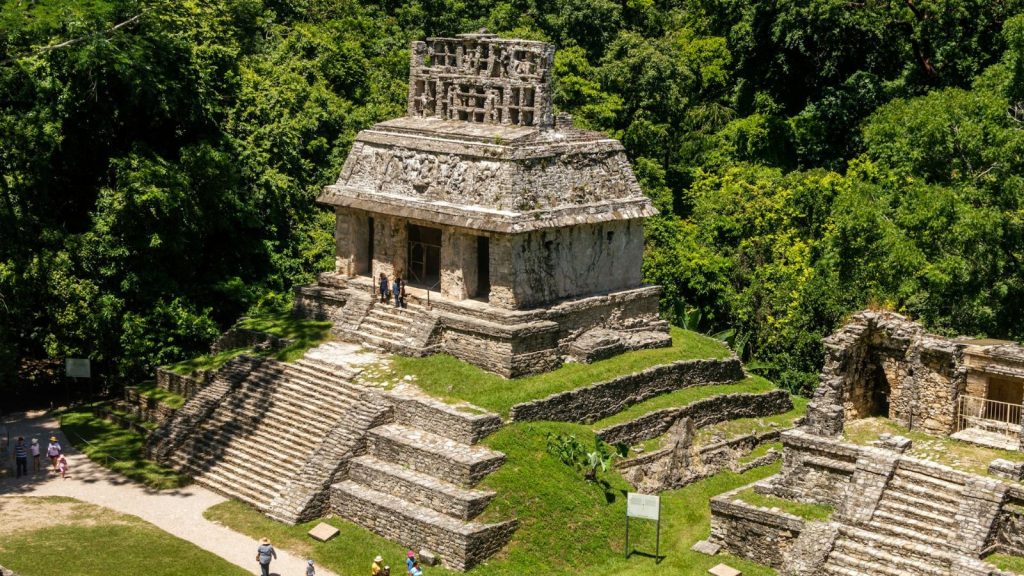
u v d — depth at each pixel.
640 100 76.50
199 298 62.00
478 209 50.72
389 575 40.78
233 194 62.53
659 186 73.69
